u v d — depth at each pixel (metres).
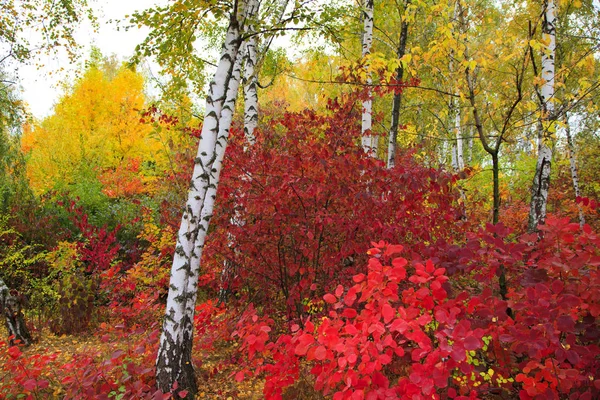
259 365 2.98
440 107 10.24
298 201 4.34
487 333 2.55
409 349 2.58
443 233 4.15
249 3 3.92
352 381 2.12
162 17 4.07
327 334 2.26
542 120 4.18
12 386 3.48
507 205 9.76
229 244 4.86
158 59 4.73
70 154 14.58
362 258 4.19
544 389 2.18
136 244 9.05
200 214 3.62
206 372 3.97
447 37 4.01
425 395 2.05
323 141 4.58
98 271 7.36
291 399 3.32
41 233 8.72
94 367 3.33
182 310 3.40
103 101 17.95
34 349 5.06
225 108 3.86
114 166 16.62
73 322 5.76
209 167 3.53
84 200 11.73
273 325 4.43
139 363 3.93
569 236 2.42
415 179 4.07
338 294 2.49
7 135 8.75
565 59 7.37
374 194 4.33
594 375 2.32
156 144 16.22
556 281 2.31
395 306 2.74
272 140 5.24
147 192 13.89
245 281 4.83
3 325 6.12
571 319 2.16
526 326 2.31
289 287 4.68
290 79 17.33
